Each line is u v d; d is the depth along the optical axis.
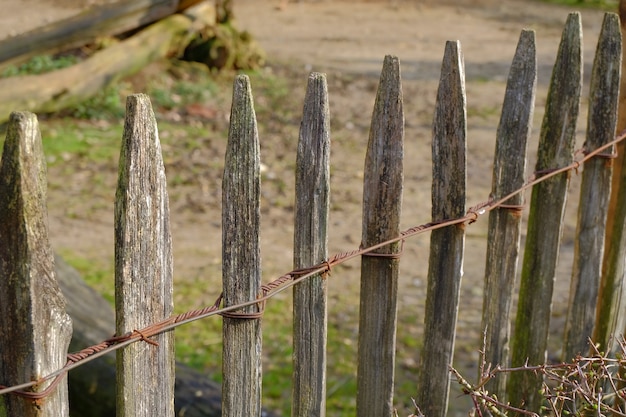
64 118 9.04
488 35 15.31
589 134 2.96
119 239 1.76
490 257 2.72
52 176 7.41
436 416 2.60
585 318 3.11
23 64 9.47
